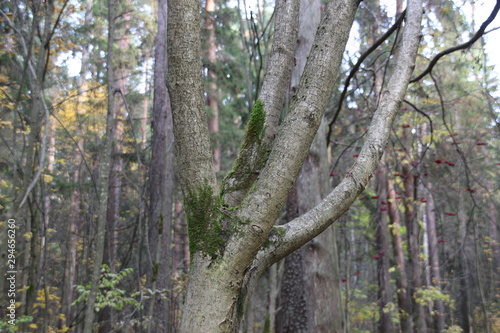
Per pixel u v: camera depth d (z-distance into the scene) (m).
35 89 4.07
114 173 10.50
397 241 12.20
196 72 1.55
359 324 16.11
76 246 14.66
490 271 15.39
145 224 6.62
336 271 3.38
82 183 11.36
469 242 13.27
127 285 9.13
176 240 13.56
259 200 1.43
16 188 5.96
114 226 10.42
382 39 3.54
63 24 8.35
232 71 12.68
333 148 10.42
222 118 13.91
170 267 7.41
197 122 1.53
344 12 1.55
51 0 4.18
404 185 10.15
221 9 11.06
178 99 1.53
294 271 6.52
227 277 1.41
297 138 1.44
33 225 6.45
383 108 1.70
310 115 1.45
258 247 1.43
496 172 11.59
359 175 1.55
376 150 1.60
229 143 13.99
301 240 1.56
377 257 11.00
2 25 6.44
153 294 5.53
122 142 11.14
